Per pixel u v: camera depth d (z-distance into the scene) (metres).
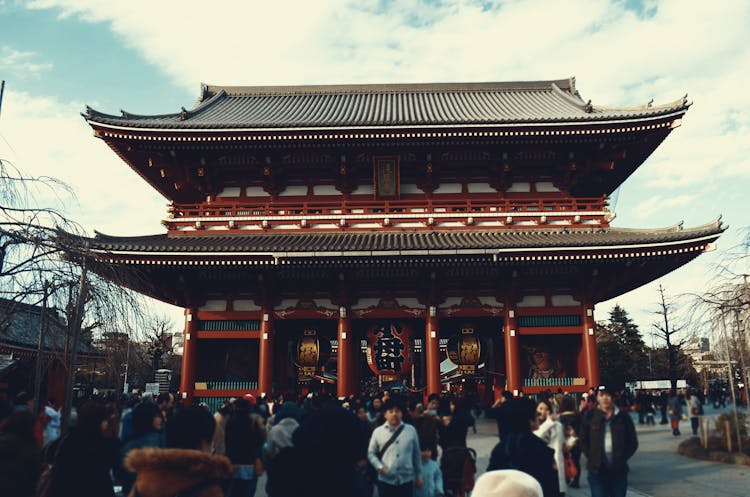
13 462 5.97
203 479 4.35
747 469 16.58
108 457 7.12
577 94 45.16
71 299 16.64
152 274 29.14
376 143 31.19
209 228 31.52
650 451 20.33
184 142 30.92
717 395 38.19
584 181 35.12
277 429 9.59
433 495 10.23
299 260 27.61
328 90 47.66
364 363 46.19
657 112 29.22
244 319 30.11
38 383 16.38
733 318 21.19
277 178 33.25
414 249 26.91
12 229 15.31
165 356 80.94
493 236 30.06
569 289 30.22
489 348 34.25
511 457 7.34
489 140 30.92
